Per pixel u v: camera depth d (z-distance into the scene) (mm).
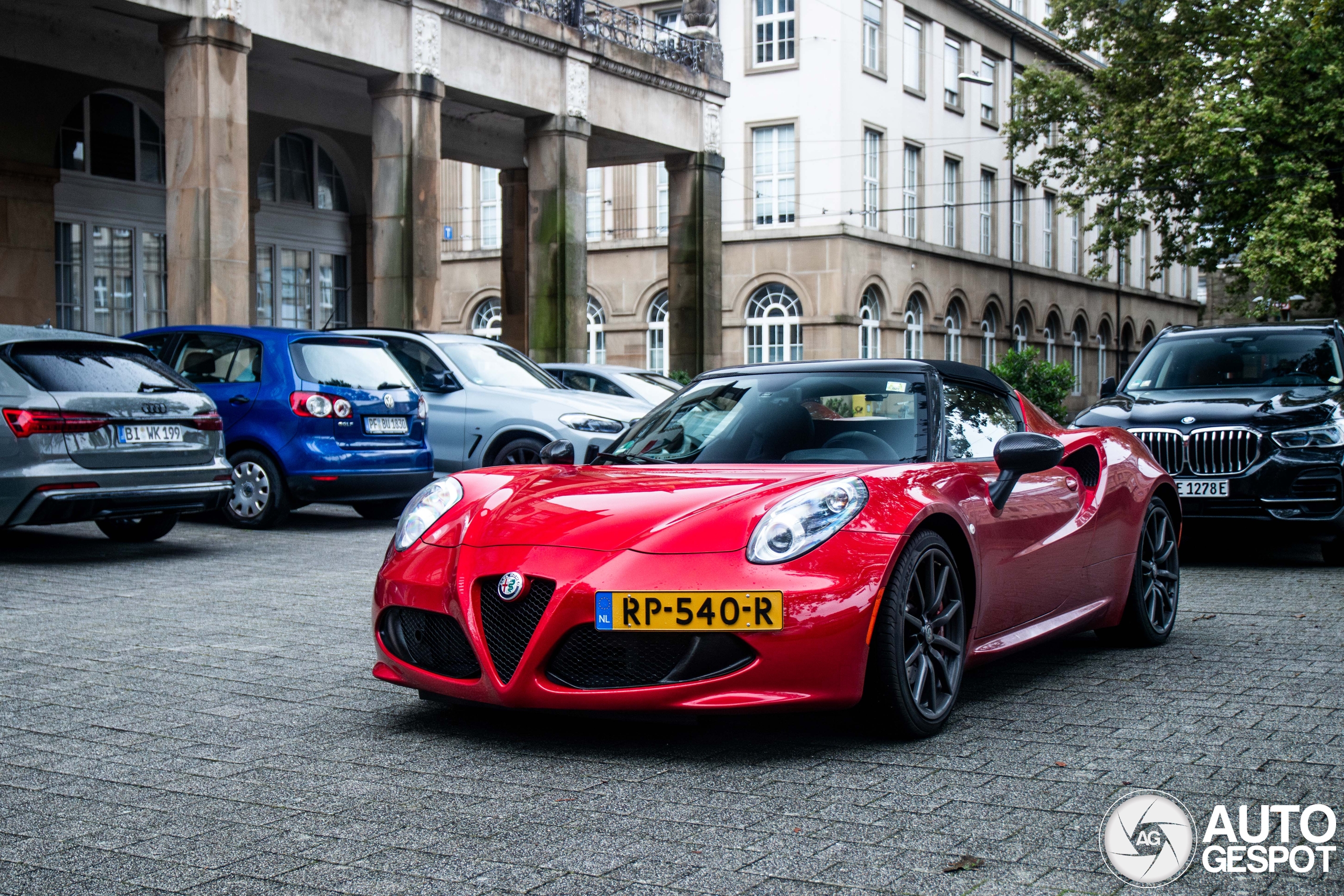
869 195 36125
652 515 3998
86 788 3584
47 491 7754
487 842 3104
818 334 34312
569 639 3855
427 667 4156
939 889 2793
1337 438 8578
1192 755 3900
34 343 8023
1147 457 5996
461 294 39969
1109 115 29938
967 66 41031
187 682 4984
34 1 15742
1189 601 7281
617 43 22062
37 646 5699
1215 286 59656
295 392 10461
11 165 17469
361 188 23906
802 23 34625
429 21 18266
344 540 10023
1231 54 27781
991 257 42062
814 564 3807
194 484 8609
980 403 5141
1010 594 4672
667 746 4039
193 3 15172
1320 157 26344
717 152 25109
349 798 3477
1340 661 5477
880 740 4098
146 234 20016
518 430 11758
